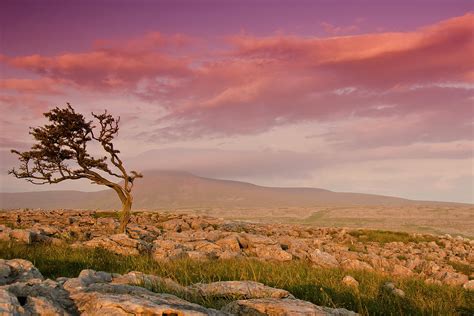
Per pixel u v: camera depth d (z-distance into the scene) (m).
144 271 14.92
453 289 16.20
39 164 27.06
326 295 11.53
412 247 40.06
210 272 15.48
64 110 27.09
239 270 15.95
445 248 41.41
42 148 26.73
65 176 27.64
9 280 8.89
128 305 6.24
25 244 20.86
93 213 50.72
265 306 7.67
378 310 11.15
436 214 177.88
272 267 17.80
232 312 7.68
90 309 6.50
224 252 22.55
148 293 7.41
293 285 13.38
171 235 31.00
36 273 9.42
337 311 8.19
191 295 9.09
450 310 12.18
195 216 54.81
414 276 22.06
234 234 29.39
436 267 26.02
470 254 36.25
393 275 21.39
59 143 27.09
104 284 7.66
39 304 6.28
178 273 14.85
